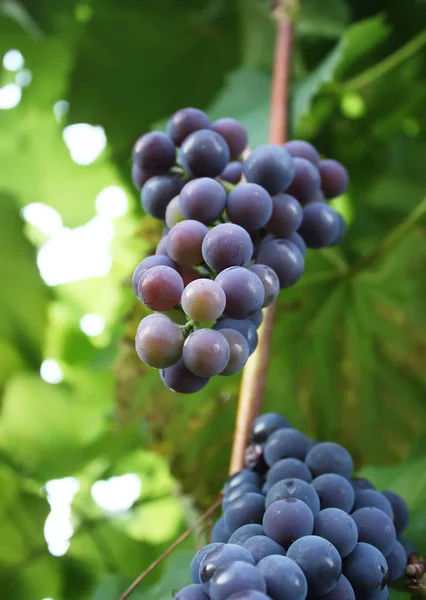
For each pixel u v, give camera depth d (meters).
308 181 0.46
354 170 0.77
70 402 0.89
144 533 0.85
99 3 0.79
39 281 0.82
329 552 0.38
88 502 0.86
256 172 0.44
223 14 0.80
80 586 0.82
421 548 0.55
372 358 0.68
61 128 0.91
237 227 0.40
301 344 0.67
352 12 0.72
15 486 0.84
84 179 0.95
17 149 0.92
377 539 0.42
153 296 0.39
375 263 0.69
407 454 0.66
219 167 0.45
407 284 0.69
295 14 0.64
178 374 0.40
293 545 0.39
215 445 0.62
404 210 0.76
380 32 0.71
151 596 0.58
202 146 0.44
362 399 0.68
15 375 0.84
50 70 0.86
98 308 1.04
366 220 0.76
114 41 0.80
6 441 0.87
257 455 0.47
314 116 0.73
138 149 0.46
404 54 0.71
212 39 0.81
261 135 0.64
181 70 0.81
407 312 0.69
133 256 0.93
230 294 0.39
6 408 0.86
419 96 0.75
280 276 0.43
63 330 1.02
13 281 0.81
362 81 0.71
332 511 0.41
